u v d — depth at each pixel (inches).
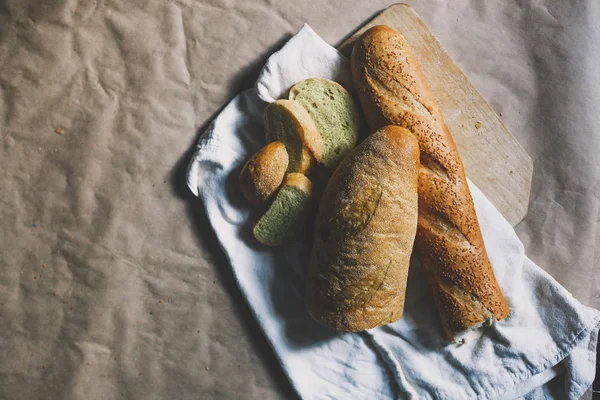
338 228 29.2
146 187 32.7
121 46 32.8
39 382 32.1
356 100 32.0
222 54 32.9
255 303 32.1
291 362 32.1
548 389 33.0
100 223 32.5
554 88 34.6
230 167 32.1
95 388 32.3
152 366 32.5
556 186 34.4
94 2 32.7
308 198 30.7
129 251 32.5
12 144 32.4
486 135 33.2
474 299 30.6
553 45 34.6
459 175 30.6
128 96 32.7
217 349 32.6
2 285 32.1
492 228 32.5
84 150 32.6
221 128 32.0
